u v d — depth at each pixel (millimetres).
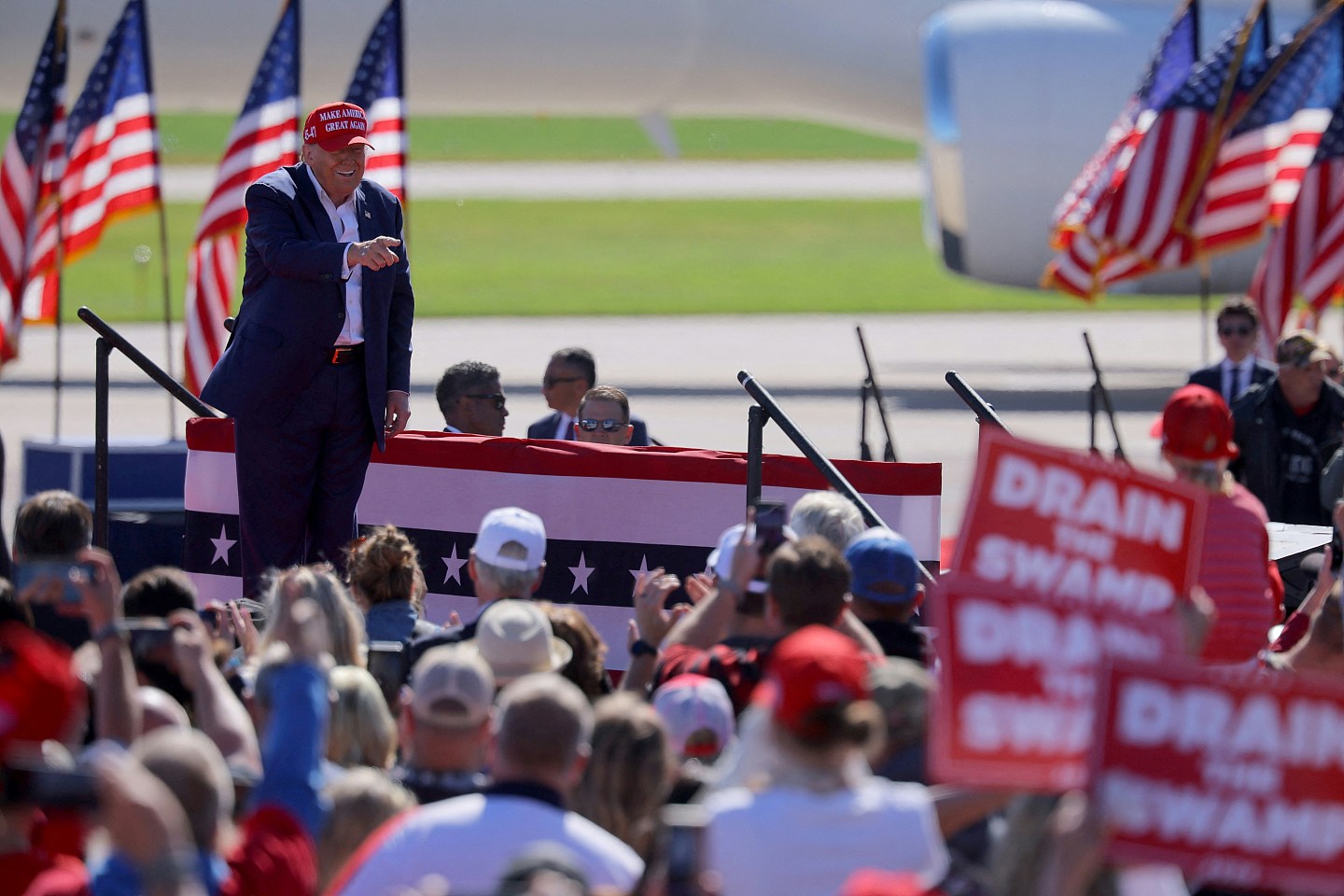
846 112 90500
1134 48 75875
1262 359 48094
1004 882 12266
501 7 81500
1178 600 13320
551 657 16906
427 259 141250
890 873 11680
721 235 165250
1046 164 76750
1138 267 53875
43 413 69375
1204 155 50031
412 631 21359
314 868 12422
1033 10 77125
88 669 16703
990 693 11938
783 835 11594
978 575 13242
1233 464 35531
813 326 107938
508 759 12625
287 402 26547
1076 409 74750
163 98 82562
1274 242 47938
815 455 26250
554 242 156750
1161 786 10922
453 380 32906
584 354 36000
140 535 37188
